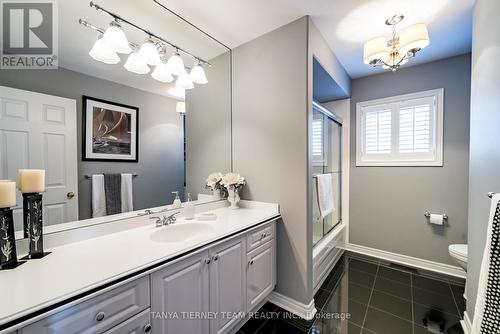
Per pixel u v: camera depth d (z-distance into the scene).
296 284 1.80
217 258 1.32
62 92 1.22
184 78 1.82
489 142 1.24
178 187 1.87
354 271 2.44
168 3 1.51
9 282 0.79
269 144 1.93
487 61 1.27
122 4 1.45
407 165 2.60
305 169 1.73
